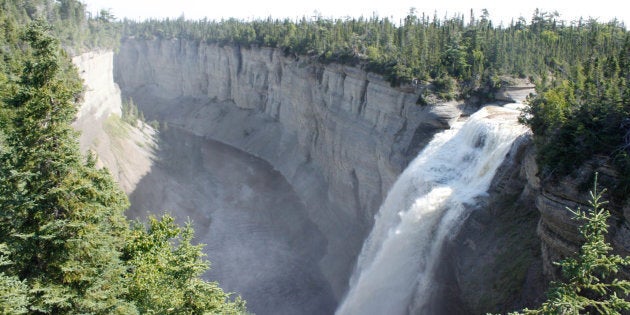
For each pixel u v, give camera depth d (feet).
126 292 85.05
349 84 256.11
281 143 377.30
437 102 198.70
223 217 282.36
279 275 224.74
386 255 164.14
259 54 416.67
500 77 207.31
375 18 396.16
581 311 90.79
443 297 140.46
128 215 245.45
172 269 91.04
